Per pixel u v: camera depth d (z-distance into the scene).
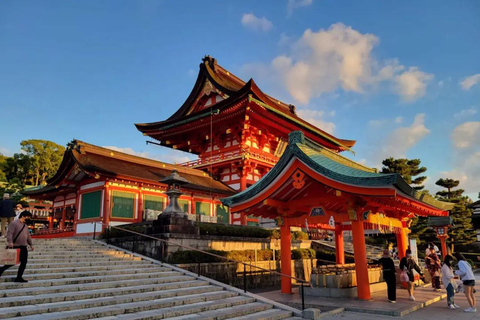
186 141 49.03
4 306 9.63
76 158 27.03
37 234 32.34
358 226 14.23
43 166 79.62
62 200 33.19
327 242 36.72
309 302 14.18
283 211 16.30
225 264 19.70
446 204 19.53
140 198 29.31
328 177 13.35
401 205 16.75
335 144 54.44
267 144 48.94
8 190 41.62
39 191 33.53
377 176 12.24
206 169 44.62
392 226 18.36
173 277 15.34
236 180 43.03
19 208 14.42
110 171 26.56
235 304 12.86
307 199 15.66
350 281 16.56
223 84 46.47
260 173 45.41
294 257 25.28
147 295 12.25
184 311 11.12
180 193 20.92
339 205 16.78
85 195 28.92
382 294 16.33
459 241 46.44
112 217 26.88
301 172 14.11
